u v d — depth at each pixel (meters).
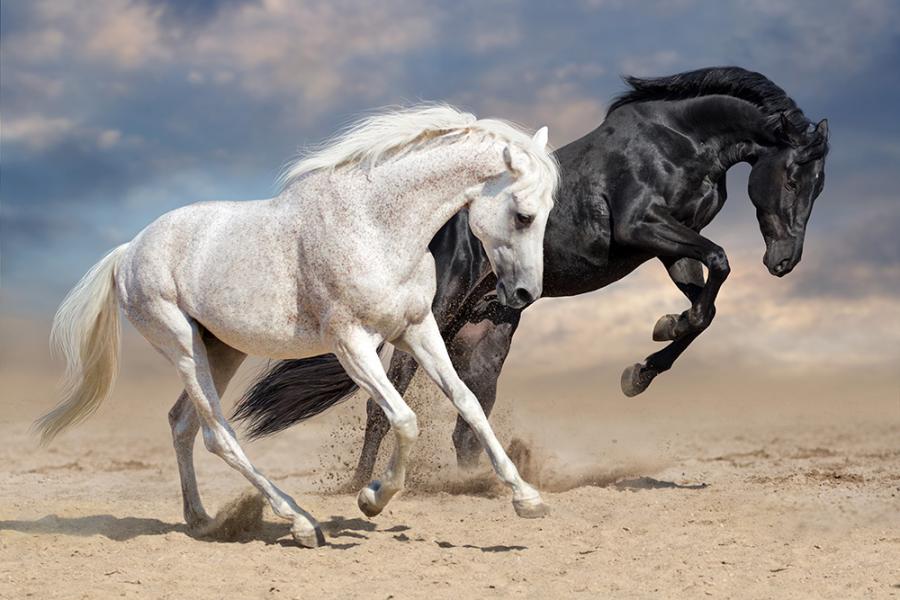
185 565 9.29
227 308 10.28
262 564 9.35
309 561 9.52
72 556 9.73
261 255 10.17
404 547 10.12
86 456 22.12
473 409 10.04
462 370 14.68
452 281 13.84
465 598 8.25
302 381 13.70
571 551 9.96
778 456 20.78
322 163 10.15
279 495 10.31
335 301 9.89
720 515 11.88
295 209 10.14
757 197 14.49
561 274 14.86
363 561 9.52
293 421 13.88
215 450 10.59
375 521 11.59
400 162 9.99
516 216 9.79
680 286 14.90
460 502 13.00
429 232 10.01
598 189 14.48
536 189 9.79
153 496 15.01
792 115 14.13
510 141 9.94
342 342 9.95
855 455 20.86
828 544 10.24
